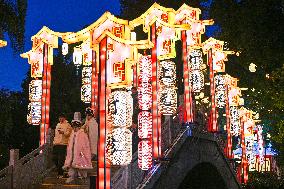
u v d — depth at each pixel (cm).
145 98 1573
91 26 1185
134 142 1798
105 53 1130
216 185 2361
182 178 1825
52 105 3309
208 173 2269
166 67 1622
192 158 1948
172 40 1608
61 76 3562
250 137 3106
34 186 1538
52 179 1577
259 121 3362
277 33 2031
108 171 1084
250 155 3111
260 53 2125
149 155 1487
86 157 1474
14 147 3181
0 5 1531
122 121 1159
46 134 1794
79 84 3625
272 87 2561
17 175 1484
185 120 1870
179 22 1934
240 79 3091
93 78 2002
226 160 2405
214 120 2267
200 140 2064
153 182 1553
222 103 2288
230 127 2550
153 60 1617
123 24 1206
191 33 1914
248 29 2078
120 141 1145
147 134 1514
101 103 1108
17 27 1555
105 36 1130
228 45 2298
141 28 3366
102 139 1090
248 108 3278
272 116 3225
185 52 1892
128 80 1102
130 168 1452
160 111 1595
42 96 1886
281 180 3603
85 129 1535
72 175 1484
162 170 1625
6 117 2502
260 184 3400
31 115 1870
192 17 1942
